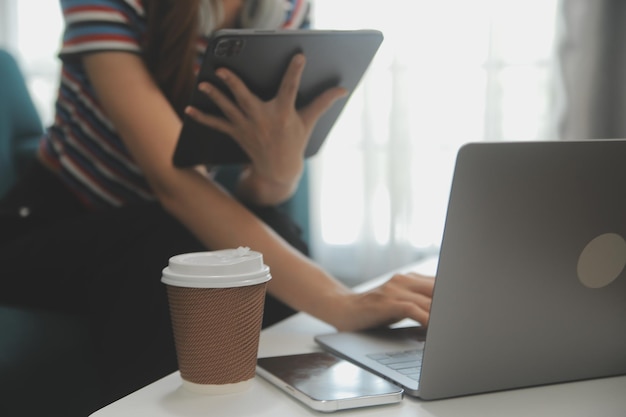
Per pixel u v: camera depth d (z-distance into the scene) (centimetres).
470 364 70
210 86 95
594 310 73
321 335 91
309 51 96
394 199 261
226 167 168
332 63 101
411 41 258
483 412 67
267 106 100
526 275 69
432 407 68
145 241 118
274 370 74
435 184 264
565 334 73
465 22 255
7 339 109
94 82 115
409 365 78
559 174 67
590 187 68
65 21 118
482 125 258
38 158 150
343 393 68
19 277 125
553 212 68
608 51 241
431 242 266
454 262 66
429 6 257
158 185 107
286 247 101
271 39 91
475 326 69
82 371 120
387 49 261
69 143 142
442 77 259
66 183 146
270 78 98
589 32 241
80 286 122
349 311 92
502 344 71
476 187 64
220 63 92
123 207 132
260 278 69
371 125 263
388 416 66
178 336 70
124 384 113
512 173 65
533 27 250
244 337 70
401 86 257
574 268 71
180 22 119
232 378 70
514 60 252
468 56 257
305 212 239
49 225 144
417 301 90
